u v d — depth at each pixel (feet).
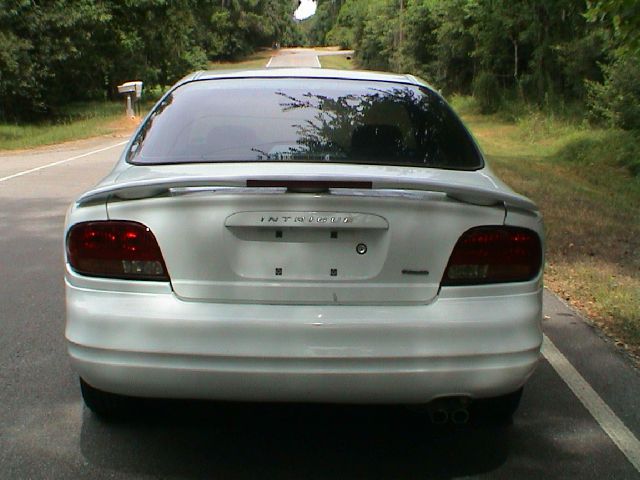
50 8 93.50
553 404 14.06
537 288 10.93
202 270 10.35
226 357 10.16
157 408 13.52
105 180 11.78
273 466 11.61
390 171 11.64
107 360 10.34
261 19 291.99
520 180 45.27
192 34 179.83
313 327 10.16
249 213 10.26
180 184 10.04
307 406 13.74
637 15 23.40
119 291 10.47
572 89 96.17
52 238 27.73
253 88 14.08
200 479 11.19
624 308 19.79
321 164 11.87
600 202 38.40
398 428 13.00
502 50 117.70
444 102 14.20
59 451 11.94
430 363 10.28
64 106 114.52
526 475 11.45
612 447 12.40
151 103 127.03
